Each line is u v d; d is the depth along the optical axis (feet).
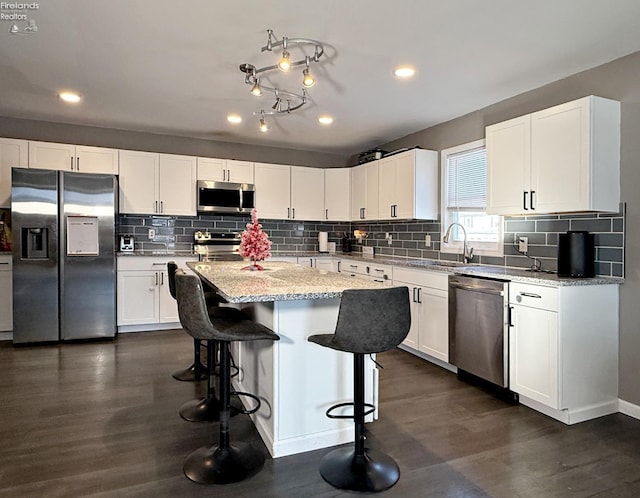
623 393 8.96
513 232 11.71
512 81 10.59
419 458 7.00
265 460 6.93
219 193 16.96
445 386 10.35
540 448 7.38
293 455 7.14
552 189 9.39
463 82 10.68
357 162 20.11
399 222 16.84
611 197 8.93
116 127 15.60
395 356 12.96
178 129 15.80
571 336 8.40
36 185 13.43
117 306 15.06
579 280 8.54
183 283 6.57
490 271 10.59
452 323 11.01
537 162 9.72
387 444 7.45
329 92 11.51
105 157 15.34
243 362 9.45
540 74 10.10
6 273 13.92
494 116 12.37
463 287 10.57
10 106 13.03
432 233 15.01
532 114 9.84
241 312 8.93
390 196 15.71
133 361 11.97
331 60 9.39
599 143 8.77
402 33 8.13
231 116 13.97
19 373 10.88
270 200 18.07
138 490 6.05
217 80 10.68
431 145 15.03
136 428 7.95
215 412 8.53
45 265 13.61
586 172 8.69
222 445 6.81
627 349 8.88
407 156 14.67
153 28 7.98
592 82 9.68
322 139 17.17
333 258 18.43
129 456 6.97
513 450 7.30
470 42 8.48
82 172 14.06
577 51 8.83
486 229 12.87
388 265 14.10
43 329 13.67
